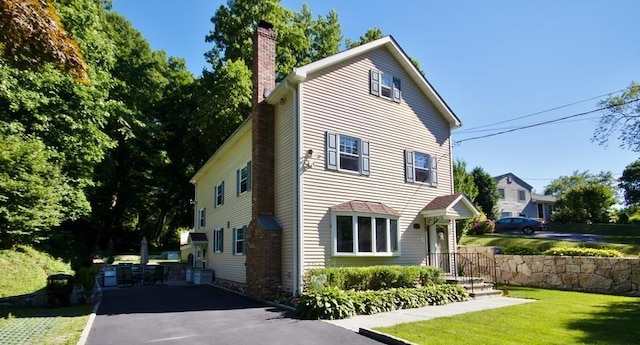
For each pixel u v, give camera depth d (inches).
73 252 859.4
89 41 704.4
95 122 722.2
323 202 470.0
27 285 488.1
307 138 472.1
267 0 1063.0
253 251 503.2
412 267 480.4
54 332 295.6
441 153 624.4
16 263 527.5
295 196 456.8
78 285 488.1
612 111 836.6
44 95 628.4
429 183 592.4
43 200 472.7
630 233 1129.4
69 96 669.9
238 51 1050.7
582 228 1250.6
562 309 374.6
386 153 548.1
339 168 492.1
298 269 438.6
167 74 1259.8
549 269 579.5
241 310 401.4
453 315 350.9
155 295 530.9
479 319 328.5
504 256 644.1
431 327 297.9
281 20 1096.8
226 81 975.0
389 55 587.8
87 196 901.8
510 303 421.1
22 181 445.4
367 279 442.6
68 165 691.4
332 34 1227.2
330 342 265.9
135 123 978.7
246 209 598.9
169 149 1234.0
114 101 827.4
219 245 730.2
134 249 1307.8
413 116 597.9
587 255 568.4
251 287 500.1
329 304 354.3
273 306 426.3
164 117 1227.9
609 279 513.0
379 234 506.6
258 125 525.0
